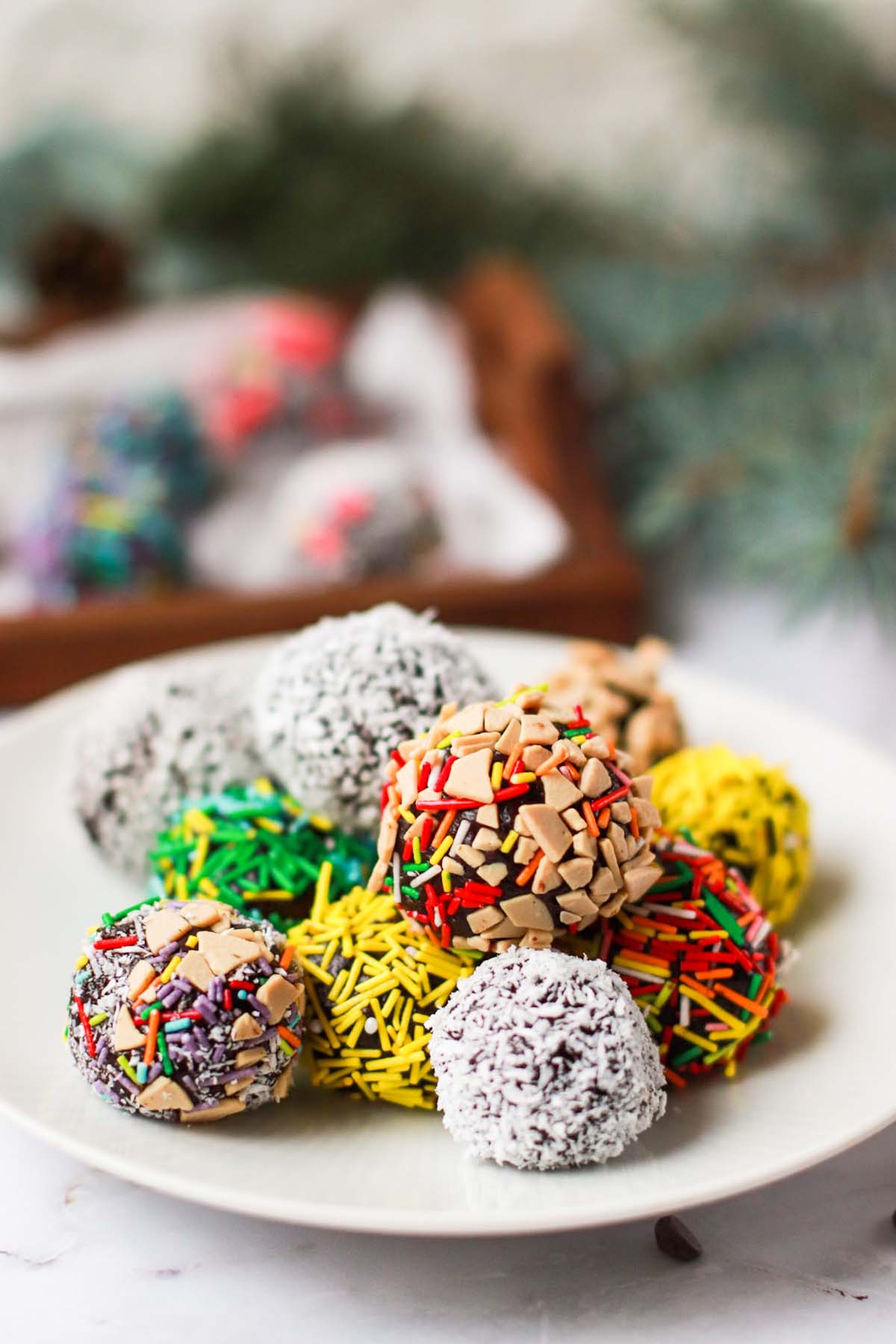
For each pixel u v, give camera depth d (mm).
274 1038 271
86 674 431
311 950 289
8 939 315
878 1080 282
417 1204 259
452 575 457
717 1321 266
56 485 453
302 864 306
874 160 491
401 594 438
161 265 613
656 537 497
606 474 529
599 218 562
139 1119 272
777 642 490
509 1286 271
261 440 520
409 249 592
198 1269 272
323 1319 266
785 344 488
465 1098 266
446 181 566
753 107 487
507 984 271
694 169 576
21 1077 280
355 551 453
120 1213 281
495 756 280
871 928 319
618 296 542
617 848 278
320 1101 286
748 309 490
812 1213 283
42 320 568
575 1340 263
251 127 560
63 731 363
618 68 632
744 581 487
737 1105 282
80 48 623
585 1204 255
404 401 547
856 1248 278
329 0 627
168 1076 267
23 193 623
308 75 557
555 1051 264
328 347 538
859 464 418
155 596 448
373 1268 273
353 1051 282
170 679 339
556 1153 263
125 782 324
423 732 308
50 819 344
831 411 435
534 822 274
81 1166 289
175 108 634
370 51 633
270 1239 277
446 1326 265
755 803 318
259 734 323
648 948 289
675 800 320
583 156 641
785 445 432
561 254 581
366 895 297
